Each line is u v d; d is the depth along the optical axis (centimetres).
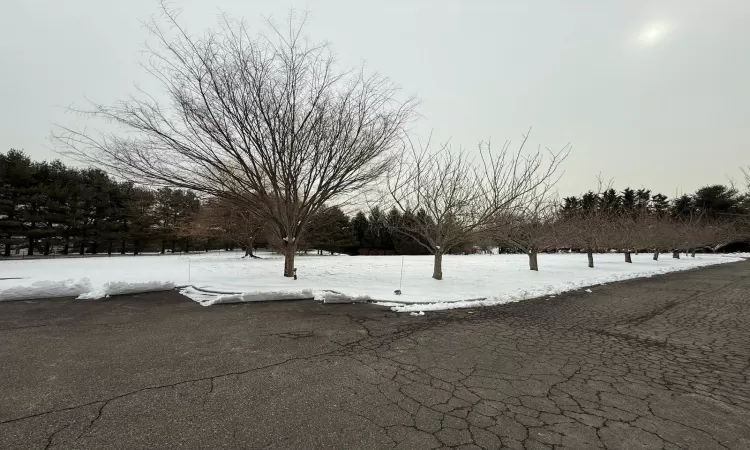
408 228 1151
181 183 929
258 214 1110
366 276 1177
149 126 852
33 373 339
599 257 2797
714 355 439
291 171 995
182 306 668
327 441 232
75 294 750
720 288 1087
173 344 440
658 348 466
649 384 343
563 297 883
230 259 2117
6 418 253
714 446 235
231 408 276
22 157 2503
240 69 885
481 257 2520
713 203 4388
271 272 1280
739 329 575
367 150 1009
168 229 3200
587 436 245
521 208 1262
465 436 242
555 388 329
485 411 280
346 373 357
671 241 2483
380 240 3631
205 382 327
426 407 285
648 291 1009
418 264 1759
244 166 953
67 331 489
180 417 261
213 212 2234
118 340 452
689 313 704
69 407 272
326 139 974
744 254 3688
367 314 637
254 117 913
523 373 368
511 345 469
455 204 1036
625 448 231
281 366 373
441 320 604
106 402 282
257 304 706
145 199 2916
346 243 3538
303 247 2753
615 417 274
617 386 337
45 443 223
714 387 338
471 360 405
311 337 486
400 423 258
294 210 1059
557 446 231
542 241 1496
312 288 864
